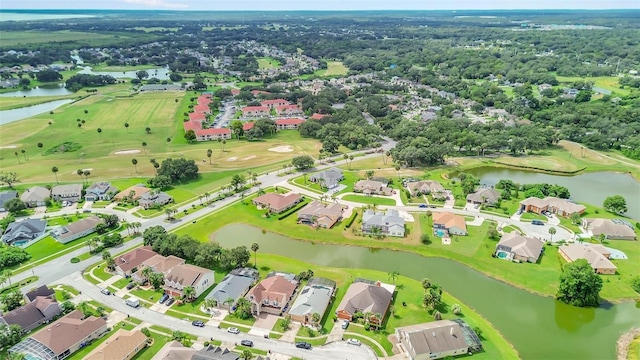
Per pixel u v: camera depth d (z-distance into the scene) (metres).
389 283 133.25
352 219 175.00
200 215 180.38
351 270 141.25
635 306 123.31
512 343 109.56
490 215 178.00
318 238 163.25
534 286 132.50
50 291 125.50
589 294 122.00
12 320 112.31
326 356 103.88
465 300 126.75
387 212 176.00
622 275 136.00
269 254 152.50
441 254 151.00
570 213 174.00
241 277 131.62
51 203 190.62
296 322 116.06
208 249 142.50
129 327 114.06
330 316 118.19
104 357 99.38
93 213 181.12
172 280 127.88
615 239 157.62
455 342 103.94
